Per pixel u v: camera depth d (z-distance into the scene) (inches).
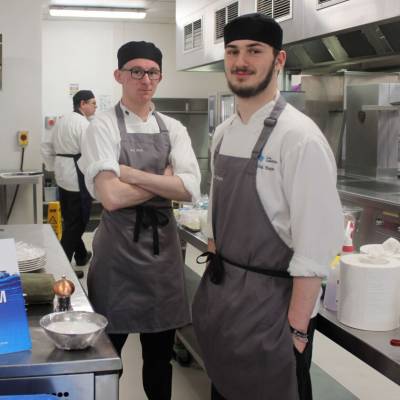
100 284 93.4
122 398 119.5
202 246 105.8
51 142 216.8
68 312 59.8
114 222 91.7
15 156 229.1
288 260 66.5
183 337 127.6
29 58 225.1
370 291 63.6
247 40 64.6
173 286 94.7
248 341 67.2
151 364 99.7
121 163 92.3
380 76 180.7
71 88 342.6
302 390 66.7
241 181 67.6
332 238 62.4
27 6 222.2
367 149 167.8
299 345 64.8
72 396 52.7
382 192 145.4
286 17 141.7
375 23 110.6
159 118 96.6
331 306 71.3
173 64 355.3
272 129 65.6
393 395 122.5
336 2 121.0
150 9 314.7
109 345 55.7
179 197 92.0
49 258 91.3
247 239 67.6
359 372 134.5
